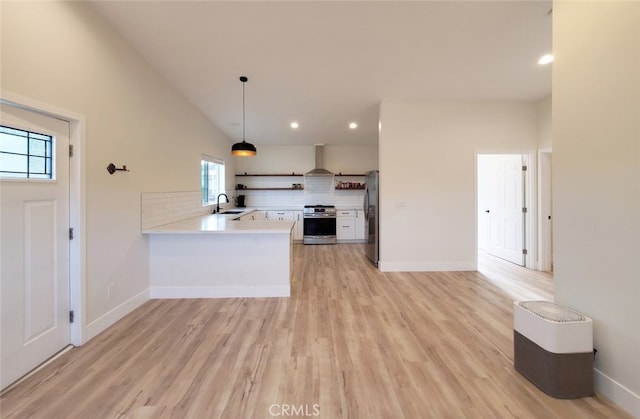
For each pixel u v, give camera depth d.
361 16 2.38
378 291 3.58
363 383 1.82
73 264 2.23
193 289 3.37
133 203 2.97
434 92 4.05
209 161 5.33
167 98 3.63
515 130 4.46
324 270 4.61
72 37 2.15
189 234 3.34
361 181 7.58
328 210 7.12
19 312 1.84
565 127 1.89
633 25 1.50
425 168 4.44
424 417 1.54
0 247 1.74
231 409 1.60
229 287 3.38
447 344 2.29
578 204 1.82
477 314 2.88
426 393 1.72
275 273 3.40
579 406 1.60
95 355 2.12
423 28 2.54
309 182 7.55
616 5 1.58
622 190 1.56
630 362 1.54
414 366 2.00
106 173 2.54
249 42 2.77
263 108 4.65
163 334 2.45
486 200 5.89
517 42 2.77
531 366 1.81
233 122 5.43
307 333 2.48
